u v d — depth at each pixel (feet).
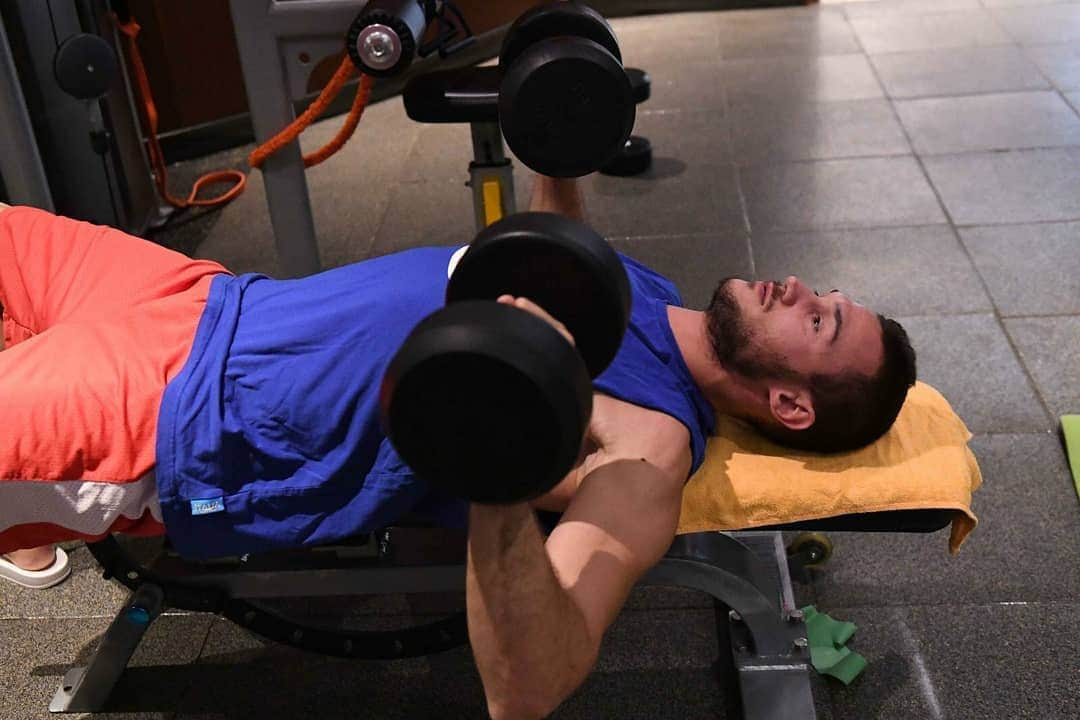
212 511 4.02
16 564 5.68
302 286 4.46
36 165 7.41
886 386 4.16
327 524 4.06
